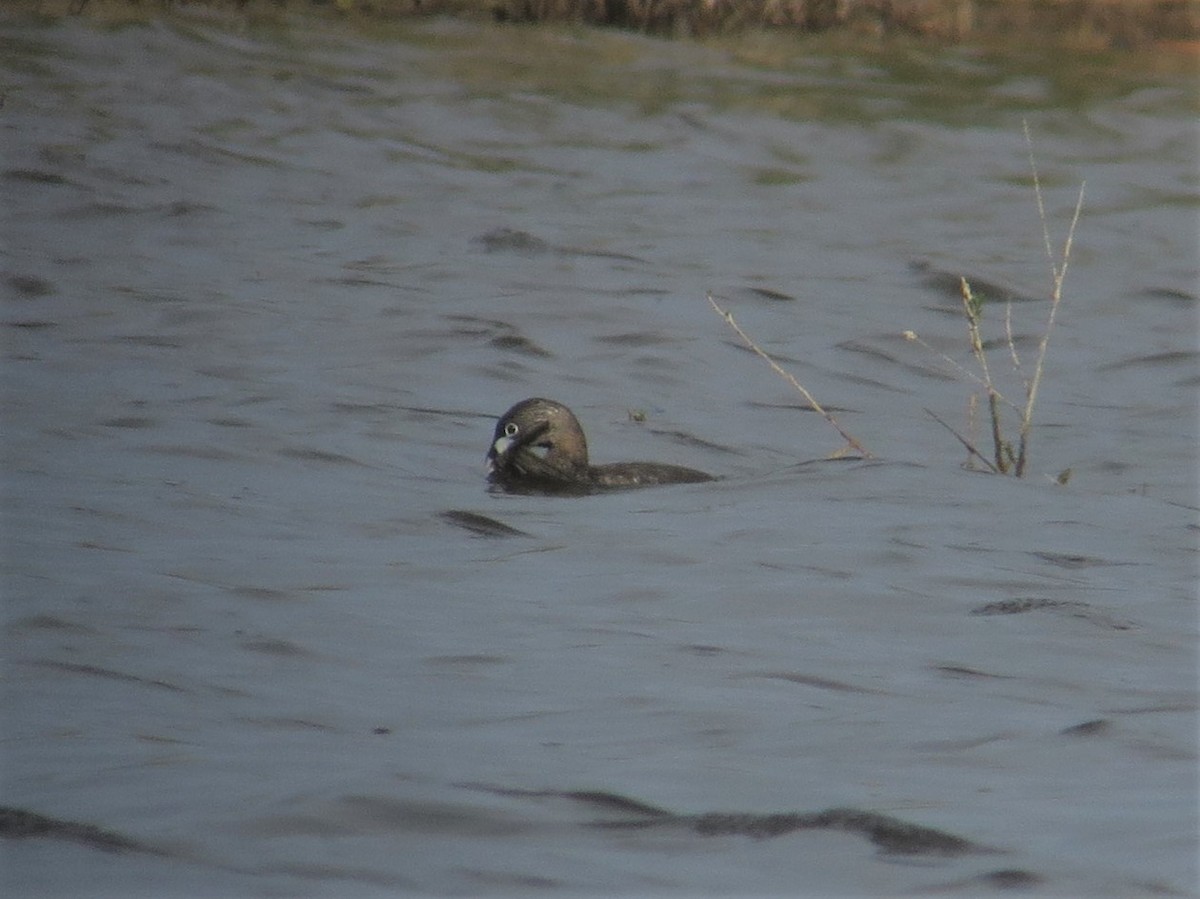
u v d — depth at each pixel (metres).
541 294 40.19
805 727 16.25
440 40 68.56
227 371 32.84
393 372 33.66
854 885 12.45
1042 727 16.38
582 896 12.16
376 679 17.61
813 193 53.25
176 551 22.22
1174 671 18.45
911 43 75.38
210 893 11.99
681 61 68.75
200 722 16.03
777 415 32.94
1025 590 21.59
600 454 29.94
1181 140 62.53
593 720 16.42
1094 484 28.95
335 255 42.72
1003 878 12.54
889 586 21.50
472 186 50.97
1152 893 12.34
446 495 26.25
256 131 54.09
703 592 21.16
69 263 40.12
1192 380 36.38
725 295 41.41
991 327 40.50
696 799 14.16
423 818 13.55
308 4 71.75
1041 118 64.19
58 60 58.28
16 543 22.00
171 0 68.88
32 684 16.92
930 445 31.52
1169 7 81.50
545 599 20.78
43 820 13.24
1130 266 47.03
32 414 29.02
